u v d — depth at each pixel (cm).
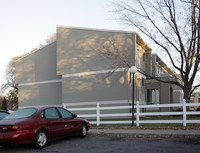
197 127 1138
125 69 1923
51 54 2694
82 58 2317
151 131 1111
